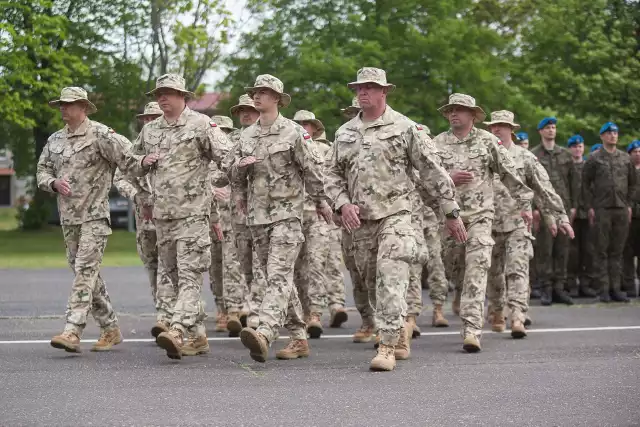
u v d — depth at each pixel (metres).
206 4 38.34
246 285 13.96
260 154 11.18
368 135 10.66
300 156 11.16
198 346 11.70
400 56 34.91
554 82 40.72
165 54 39.94
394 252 10.48
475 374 10.11
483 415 8.05
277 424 7.74
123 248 39.25
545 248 18.47
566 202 19.19
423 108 34.69
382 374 10.13
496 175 13.88
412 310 13.24
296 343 11.48
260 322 10.82
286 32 36.19
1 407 8.41
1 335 13.54
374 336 13.09
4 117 39.56
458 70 34.50
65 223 11.82
